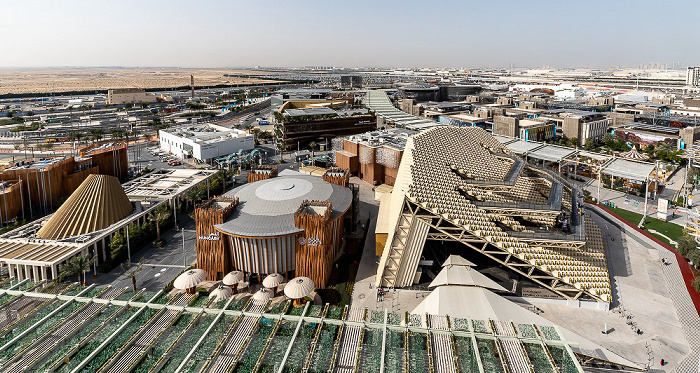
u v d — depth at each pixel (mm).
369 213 150750
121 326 64812
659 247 121062
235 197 116688
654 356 74062
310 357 57906
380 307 91500
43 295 73625
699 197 166375
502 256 102938
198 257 104062
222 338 62344
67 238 111188
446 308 76375
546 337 63344
